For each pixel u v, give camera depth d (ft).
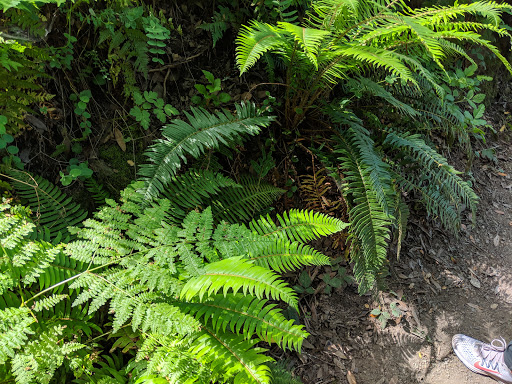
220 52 10.02
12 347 4.90
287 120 9.98
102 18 7.87
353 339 9.05
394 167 10.59
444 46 9.57
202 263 6.25
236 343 6.04
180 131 7.54
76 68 7.81
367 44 9.21
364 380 8.51
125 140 8.24
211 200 8.38
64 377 5.94
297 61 8.60
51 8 7.39
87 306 6.46
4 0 5.64
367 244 8.54
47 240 6.42
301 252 7.23
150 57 8.86
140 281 5.84
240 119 8.35
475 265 11.30
